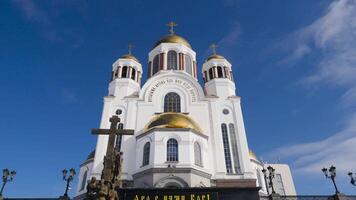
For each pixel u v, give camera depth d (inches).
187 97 1612.9
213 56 1911.9
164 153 1230.3
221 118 1547.7
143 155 1286.9
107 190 621.9
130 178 1277.1
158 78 1684.3
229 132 1494.8
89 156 1620.3
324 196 1024.9
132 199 973.8
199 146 1328.7
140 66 1861.5
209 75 1823.3
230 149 1427.2
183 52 1974.7
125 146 1386.6
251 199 985.5
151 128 1322.6
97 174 1298.0
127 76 1723.7
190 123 1386.6
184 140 1270.9
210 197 981.8
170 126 1312.7
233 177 1318.9
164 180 1152.2
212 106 1577.3
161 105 1579.7
